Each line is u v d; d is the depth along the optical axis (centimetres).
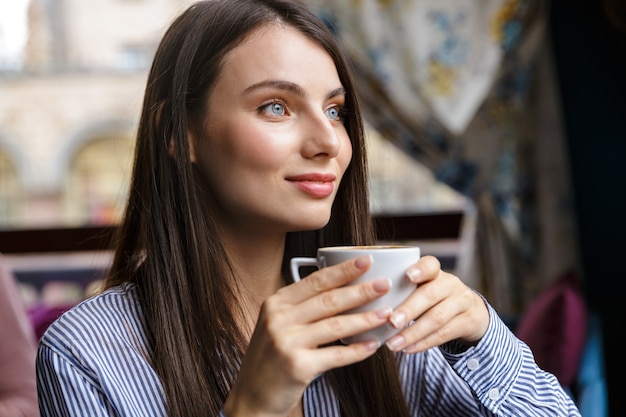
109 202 762
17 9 468
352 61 290
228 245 99
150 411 92
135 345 95
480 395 98
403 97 291
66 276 353
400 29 291
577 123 296
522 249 287
